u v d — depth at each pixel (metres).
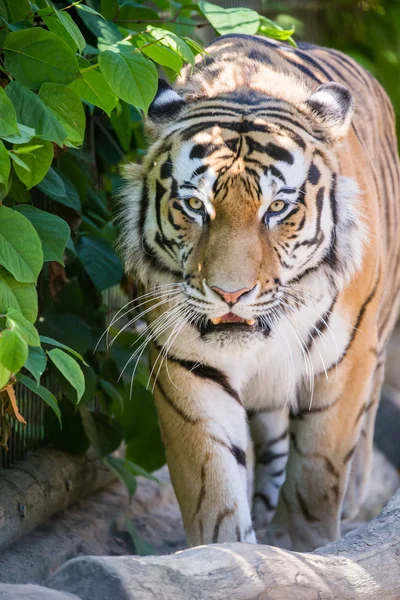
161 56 5.81
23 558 7.04
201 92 6.85
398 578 5.37
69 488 8.20
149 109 6.69
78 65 5.63
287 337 6.92
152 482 9.61
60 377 7.68
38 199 7.76
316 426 7.43
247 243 6.13
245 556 4.89
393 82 16.16
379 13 15.98
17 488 7.36
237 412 7.01
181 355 6.72
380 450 11.77
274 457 8.96
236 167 6.25
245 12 7.31
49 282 7.85
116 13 8.11
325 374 7.24
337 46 16.09
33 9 6.11
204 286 6.18
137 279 7.08
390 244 8.92
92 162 8.83
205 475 6.75
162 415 6.91
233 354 6.59
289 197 6.40
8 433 6.08
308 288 6.78
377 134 8.72
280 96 6.86
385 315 9.49
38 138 5.40
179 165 6.45
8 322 4.85
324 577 5.05
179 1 8.80
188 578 4.64
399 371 14.42
